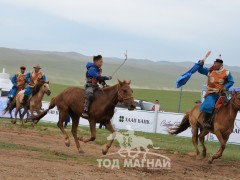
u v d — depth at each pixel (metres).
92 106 13.10
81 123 27.05
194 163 14.06
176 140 22.34
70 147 15.05
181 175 11.67
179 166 13.05
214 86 14.01
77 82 105.81
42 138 16.97
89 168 11.11
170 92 75.44
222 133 13.78
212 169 13.25
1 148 12.83
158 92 74.12
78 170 10.66
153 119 25.64
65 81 105.19
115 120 26.19
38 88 21.36
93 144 16.66
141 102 33.06
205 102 13.96
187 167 13.05
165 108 49.66
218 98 13.95
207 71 14.22
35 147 13.95
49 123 25.53
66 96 13.91
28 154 12.27
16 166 10.27
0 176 9.14
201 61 14.16
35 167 10.39
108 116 13.16
